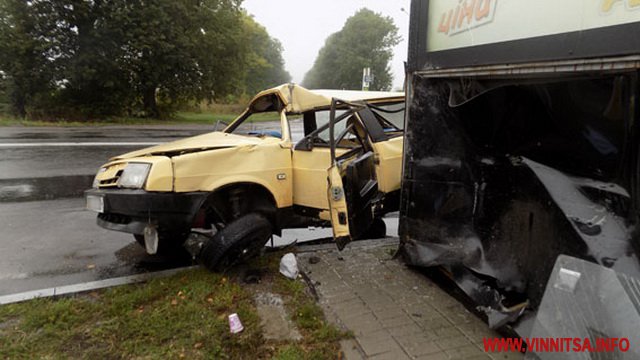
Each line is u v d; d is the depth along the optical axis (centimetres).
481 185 323
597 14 176
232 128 449
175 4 2191
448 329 263
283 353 234
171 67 2303
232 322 259
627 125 201
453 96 297
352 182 343
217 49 2548
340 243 315
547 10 198
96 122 2016
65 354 230
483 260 305
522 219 287
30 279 338
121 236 448
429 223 346
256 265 357
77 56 1998
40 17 1900
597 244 224
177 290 308
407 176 348
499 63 230
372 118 403
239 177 333
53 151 940
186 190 306
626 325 178
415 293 312
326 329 257
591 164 236
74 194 613
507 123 291
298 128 407
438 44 287
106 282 322
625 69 170
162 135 1394
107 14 2003
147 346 239
